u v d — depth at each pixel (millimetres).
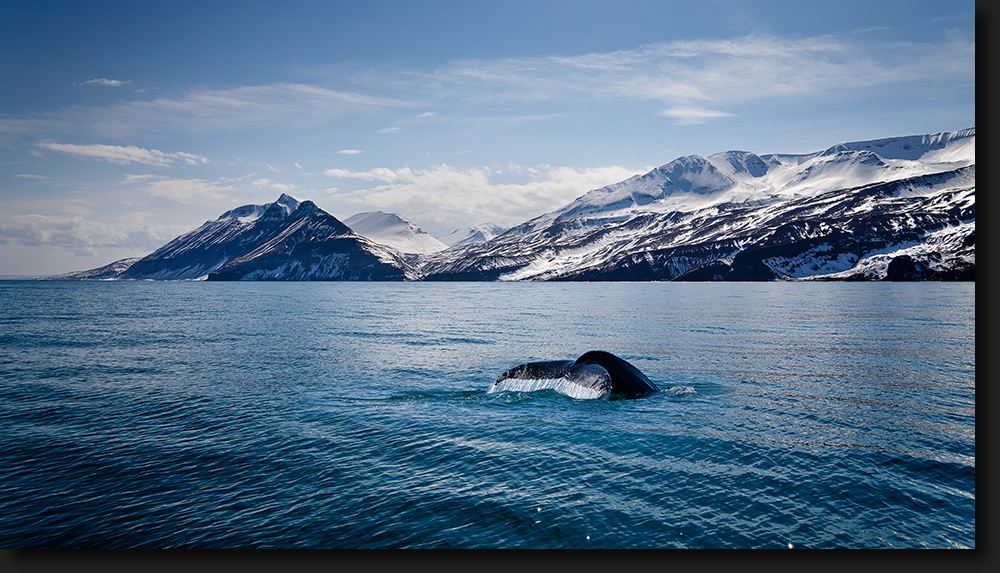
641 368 24203
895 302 81875
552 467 11773
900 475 11078
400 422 15477
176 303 102562
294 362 27000
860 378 21672
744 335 38031
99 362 27000
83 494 10477
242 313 70375
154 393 19531
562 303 95375
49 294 154750
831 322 48031
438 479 11141
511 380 19688
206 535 8867
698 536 8703
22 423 15469
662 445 13172
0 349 32250
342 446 13312
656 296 120812
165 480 11148
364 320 57250
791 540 8555
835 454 12383
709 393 18953
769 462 11906
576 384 18562
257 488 10727
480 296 141625
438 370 24547
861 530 8859
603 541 8570
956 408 16703
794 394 18781
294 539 8727
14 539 8758
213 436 14156
